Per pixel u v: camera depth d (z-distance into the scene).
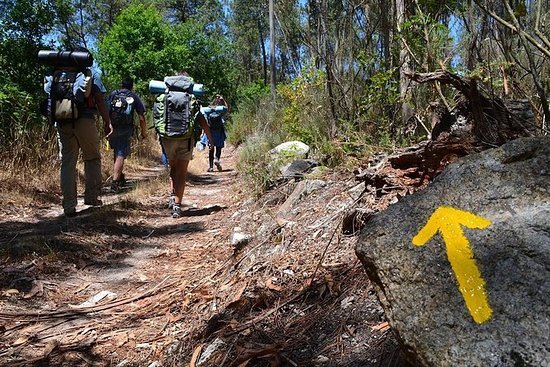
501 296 1.48
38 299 3.52
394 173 3.44
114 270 4.09
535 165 1.79
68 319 3.22
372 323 2.40
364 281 2.72
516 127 2.97
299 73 6.86
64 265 4.07
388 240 1.73
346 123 5.25
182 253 4.46
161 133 5.77
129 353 2.78
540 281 1.48
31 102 7.91
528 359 1.33
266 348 2.43
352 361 2.21
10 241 4.42
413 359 1.55
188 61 22.34
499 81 3.49
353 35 5.79
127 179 9.19
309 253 3.30
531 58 2.95
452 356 1.42
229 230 4.78
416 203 1.82
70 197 5.62
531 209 1.67
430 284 1.58
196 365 2.54
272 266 3.30
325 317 2.58
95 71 5.68
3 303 3.40
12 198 6.15
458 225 1.68
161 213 6.10
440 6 4.16
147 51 20.02
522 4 2.81
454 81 3.06
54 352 2.82
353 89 5.66
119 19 20.75
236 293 3.10
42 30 8.84
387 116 5.16
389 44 5.31
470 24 3.90
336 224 3.51
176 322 3.05
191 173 9.91
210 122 10.47
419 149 3.32
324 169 4.89
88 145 5.78
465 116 3.22
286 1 6.46
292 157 5.77
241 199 5.98
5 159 7.12
